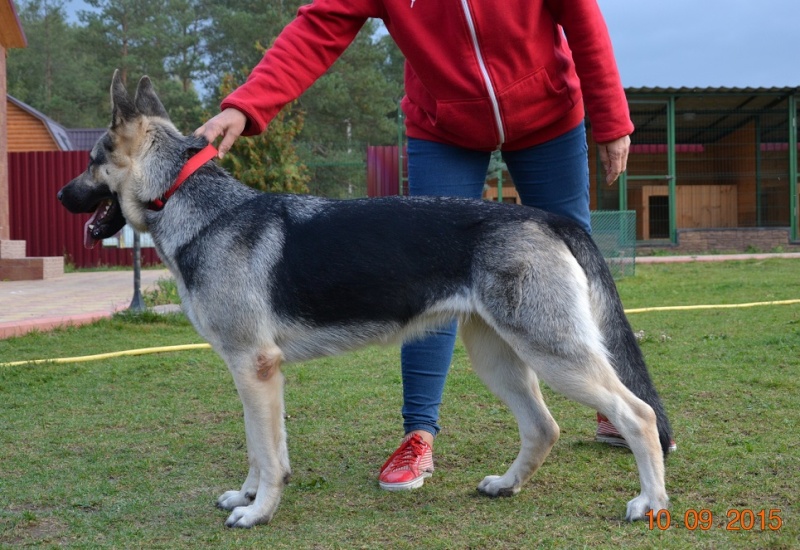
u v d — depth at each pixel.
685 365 5.70
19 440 4.29
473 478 3.64
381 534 2.98
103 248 18.73
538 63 3.63
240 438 4.33
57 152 18.56
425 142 3.94
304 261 3.20
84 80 52.03
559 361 3.03
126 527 3.10
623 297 10.43
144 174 3.43
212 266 3.22
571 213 3.92
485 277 3.12
